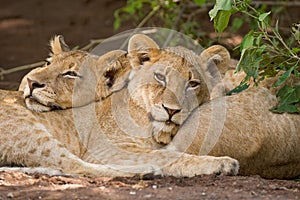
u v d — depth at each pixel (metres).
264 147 11.52
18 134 11.38
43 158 11.24
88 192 9.51
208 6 17.25
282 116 11.81
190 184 10.02
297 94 11.77
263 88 12.18
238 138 11.46
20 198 9.30
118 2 23.89
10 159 11.37
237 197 9.34
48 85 11.95
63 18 23.33
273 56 11.63
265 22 11.38
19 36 21.91
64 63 12.17
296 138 11.81
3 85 17.53
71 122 11.93
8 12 24.19
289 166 11.99
